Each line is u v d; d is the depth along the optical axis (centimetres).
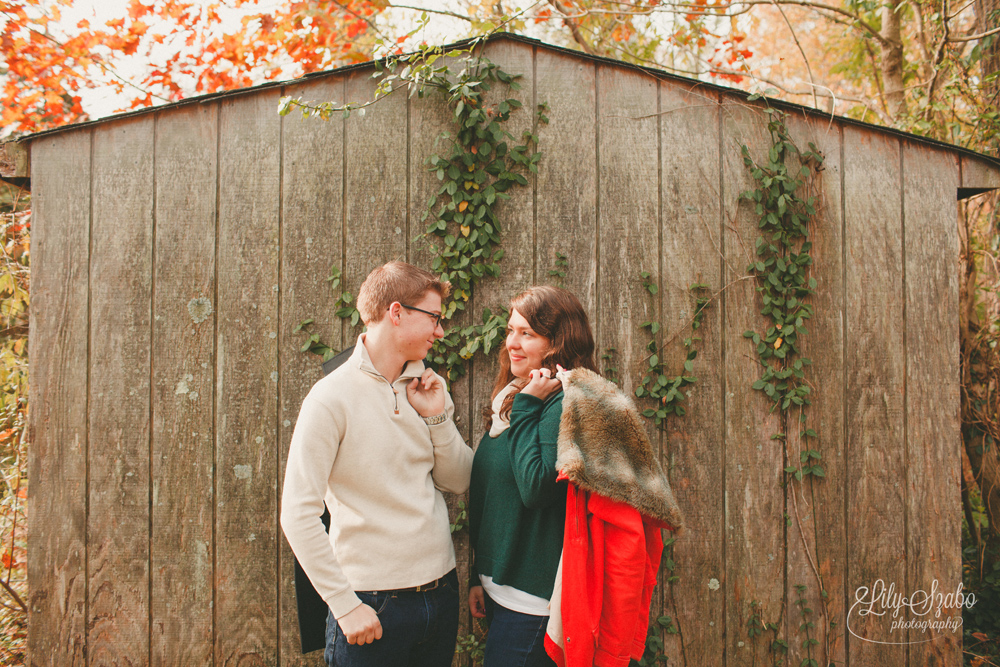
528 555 136
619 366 206
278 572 198
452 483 158
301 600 152
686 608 204
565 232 207
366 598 130
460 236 204
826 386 212
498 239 204
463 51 206
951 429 215
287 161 203
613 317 207
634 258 208
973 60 282
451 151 204
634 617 123
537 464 129
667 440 206
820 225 214
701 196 211
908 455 213
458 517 201
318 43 383
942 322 216
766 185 207
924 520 212
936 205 218
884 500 212
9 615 234
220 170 202
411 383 150
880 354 214
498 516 142
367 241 203
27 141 197
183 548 196
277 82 201
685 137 211
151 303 199
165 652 195
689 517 206
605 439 127
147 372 198
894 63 329
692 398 208
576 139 208
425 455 147
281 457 198
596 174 209
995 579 251
